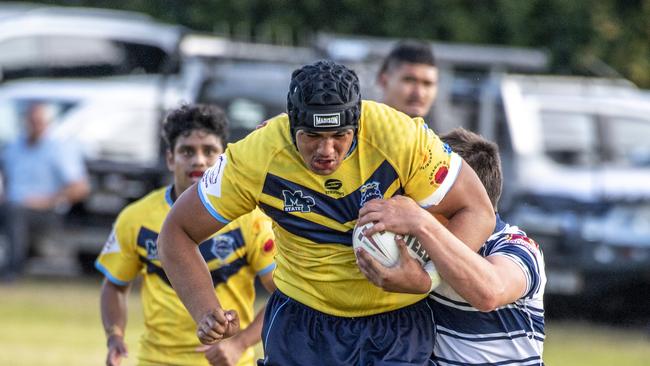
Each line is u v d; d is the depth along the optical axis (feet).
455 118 126.93
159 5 197.06
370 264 41.65
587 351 111.86
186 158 56.70
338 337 45.16
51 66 154.20
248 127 134.92
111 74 156.46
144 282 58.34
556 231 125.39
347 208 43.34
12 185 135.44
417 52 74.23
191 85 136.46
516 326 44.47
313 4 186.39
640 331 128.57
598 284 126.52
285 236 45.19
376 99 117.80
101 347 100.37
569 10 185.98
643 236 125.59
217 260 55.67
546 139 128.98
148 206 58.03
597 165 128.57
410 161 42.65
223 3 190.19
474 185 43.47
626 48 191.93
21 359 92.63
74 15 159.02
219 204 44.19
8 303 122.52
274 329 46.06
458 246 41.16
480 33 184.14
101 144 139.74
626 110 132.26
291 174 43.21
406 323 45.14
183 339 56.49
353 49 123.03
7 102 142.61
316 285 45.03
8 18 154.20
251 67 138.21
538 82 141.38
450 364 45.03
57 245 138.51
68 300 126.00
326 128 40.47
